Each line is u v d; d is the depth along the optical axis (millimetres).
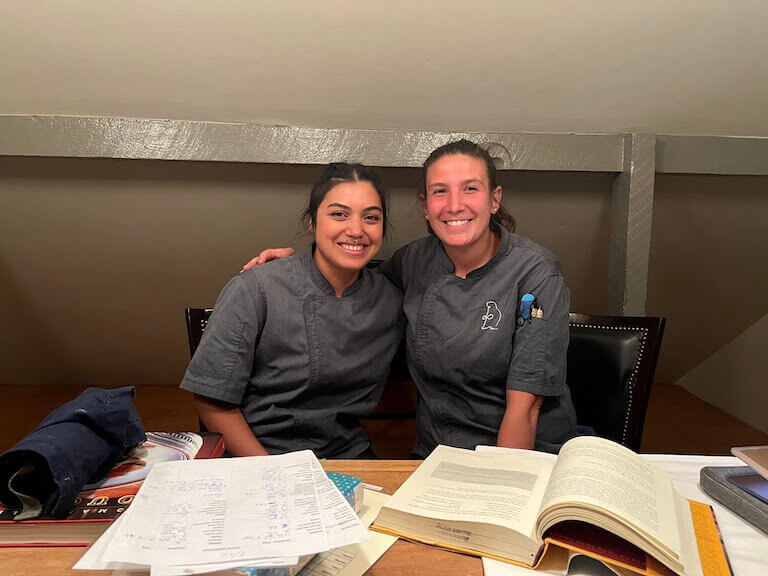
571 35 1870
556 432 1533
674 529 777
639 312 2242
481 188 1450
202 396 1458
